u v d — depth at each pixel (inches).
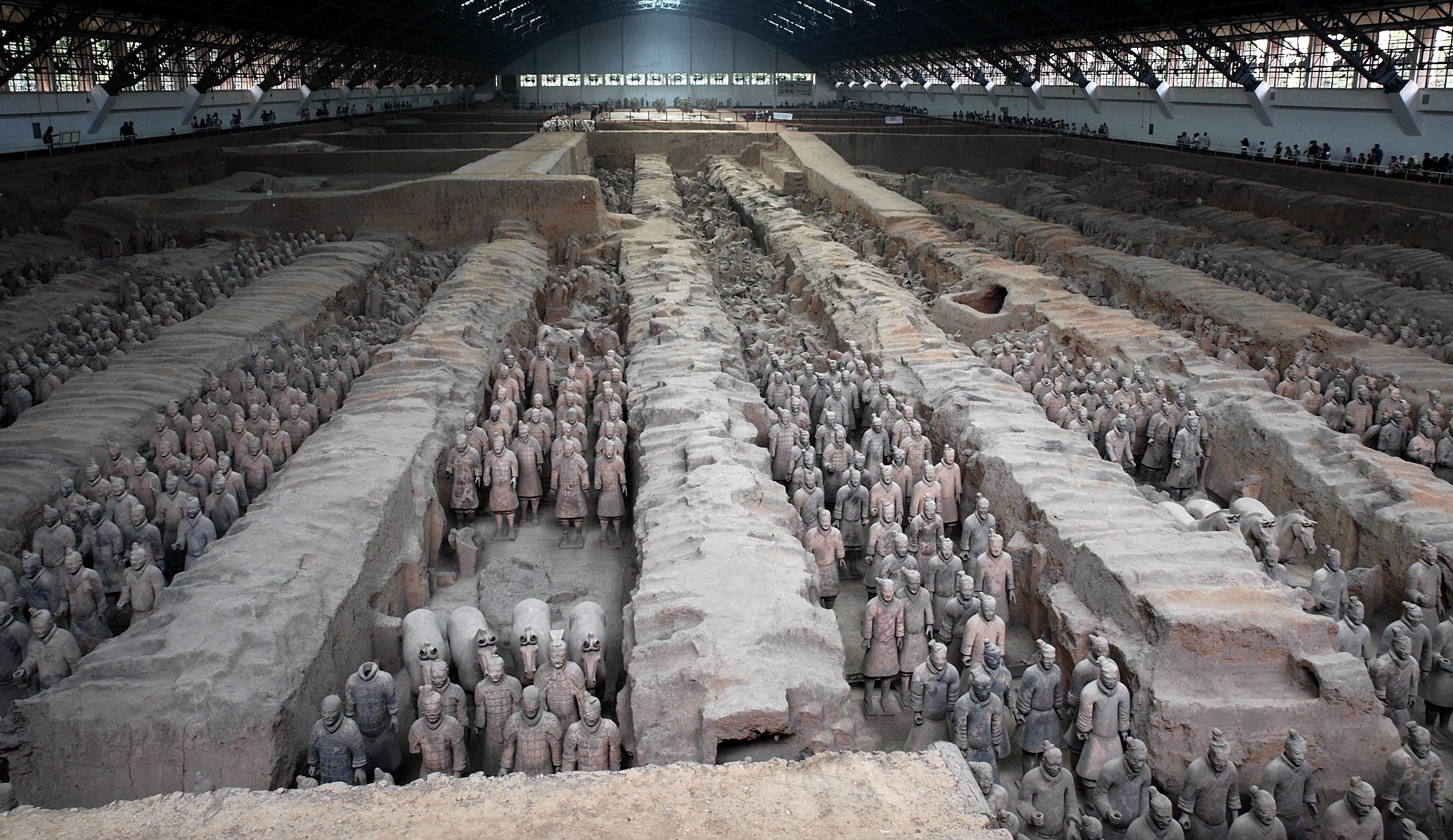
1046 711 366.3
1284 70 1626.5
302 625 383.6
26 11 1347.2
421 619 434.9
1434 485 515.5
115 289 934.4
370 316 971.3
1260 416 613.9
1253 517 504.7
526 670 382.9
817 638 367.2
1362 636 399.9
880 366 741.9
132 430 604.7
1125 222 1350.9
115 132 1674.5
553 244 1210.0
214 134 1819.6
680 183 1895.9
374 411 607.5
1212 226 1349.7
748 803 274.5
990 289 967.0
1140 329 788.6
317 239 1171.3
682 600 386.3
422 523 521.7
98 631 445.4
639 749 333.4
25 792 339.3
